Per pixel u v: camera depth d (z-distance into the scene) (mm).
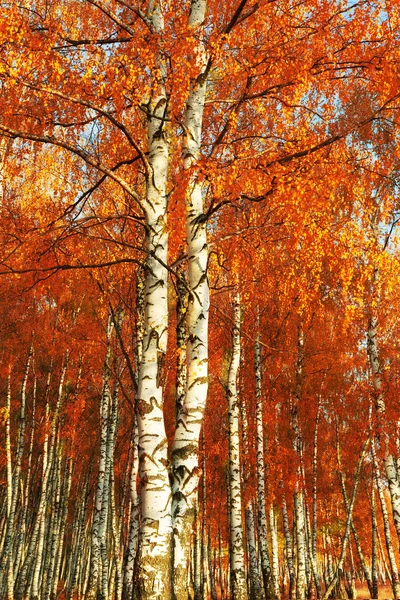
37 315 16797
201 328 5480
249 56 6309
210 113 8680
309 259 9086
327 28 6520
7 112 5742
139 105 5711
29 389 21984
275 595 14047
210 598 25625
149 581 4418
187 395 5328
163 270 5430
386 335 15930
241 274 10344
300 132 7535
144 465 4812
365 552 30703
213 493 26531
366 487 24891
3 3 5531
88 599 12938
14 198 10180
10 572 15977
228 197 6078
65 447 22844
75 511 27672
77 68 5816
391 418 13375
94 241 9477
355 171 7309
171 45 5484
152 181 5668
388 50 6395
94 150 8523
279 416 18922
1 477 24797
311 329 17281
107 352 13000
